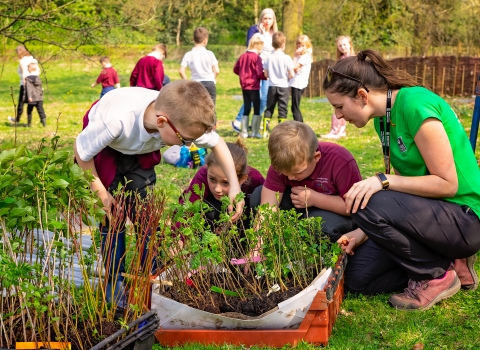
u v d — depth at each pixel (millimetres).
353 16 29281
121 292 3105
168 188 3010
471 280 3641
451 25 24234
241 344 3039
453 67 17484
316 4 33125
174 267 3252
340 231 3658
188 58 10820
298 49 11008
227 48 40719
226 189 3746
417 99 3318
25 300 2480
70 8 8609
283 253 3346
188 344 3045
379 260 3578
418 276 3457
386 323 3266
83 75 28812
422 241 3359
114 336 2562
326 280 3166
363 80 3369
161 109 3068
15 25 9047
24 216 2578
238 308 3145
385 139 3529
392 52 26750
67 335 2689
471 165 3430
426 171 3426
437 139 3262
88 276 2979
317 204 3680
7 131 12789
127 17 8742
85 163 3350
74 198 2643
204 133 3129
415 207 3299
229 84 25734
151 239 2867
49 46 9844
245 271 3391
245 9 43156
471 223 3361
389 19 28094
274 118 14242
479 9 22750
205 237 3064
